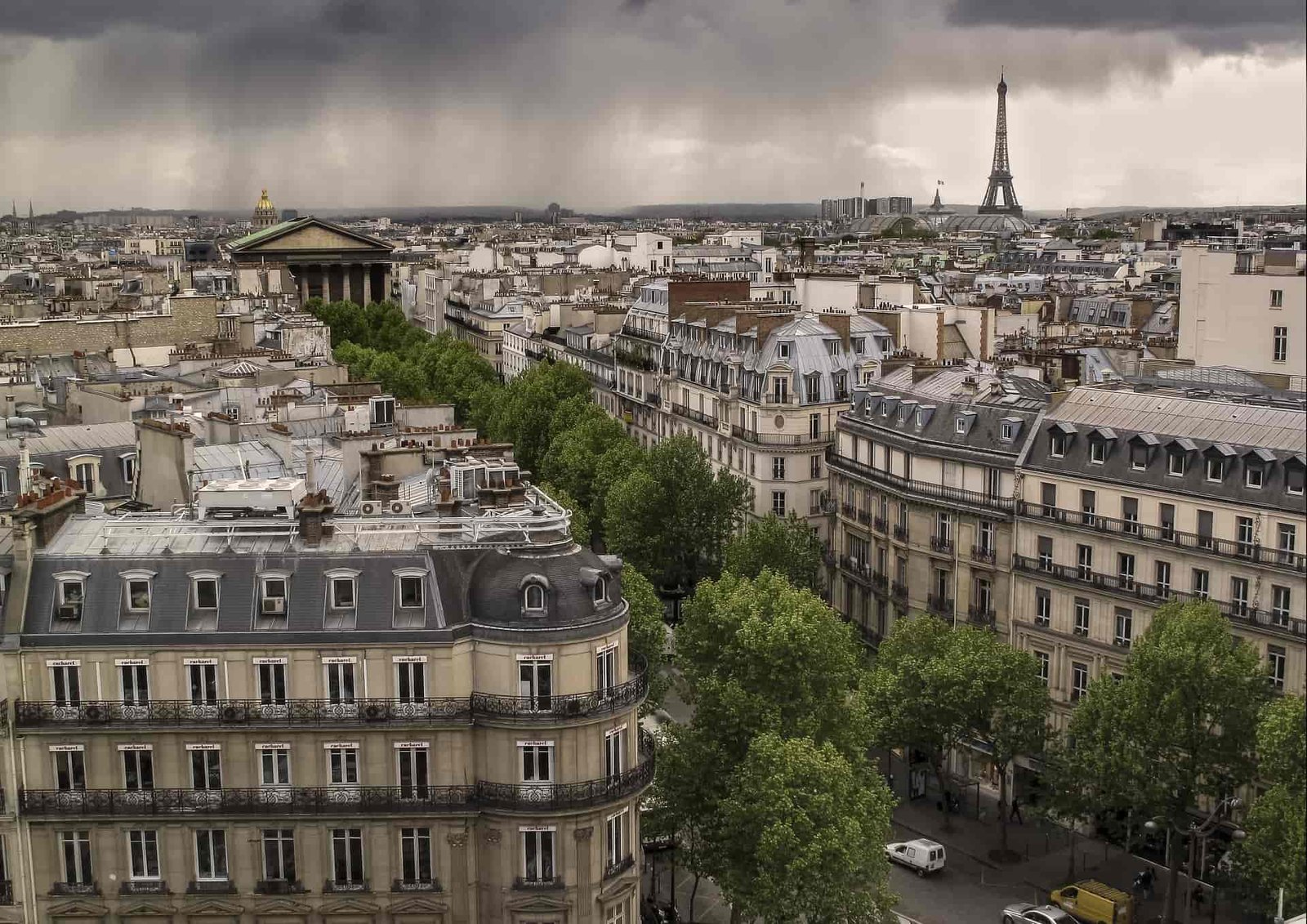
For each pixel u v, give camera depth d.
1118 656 180.50
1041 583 190.75
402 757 120.69
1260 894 138.25
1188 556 170.25
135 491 177.50
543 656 119.25
